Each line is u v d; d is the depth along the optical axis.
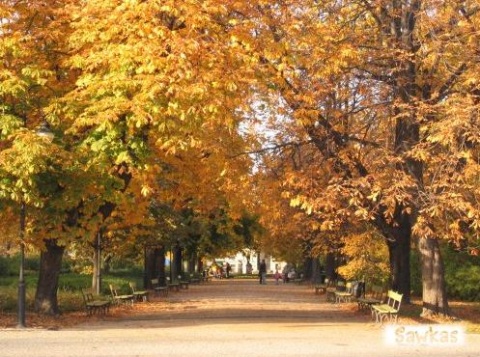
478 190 15.38
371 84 18.84
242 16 17.20
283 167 19.34
